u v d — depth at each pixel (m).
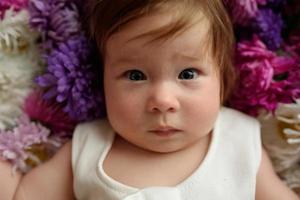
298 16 0.53
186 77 0.45
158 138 0.46
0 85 0.49
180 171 0.47
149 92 0.45
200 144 0.49
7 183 0.48
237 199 0.47
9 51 0.49
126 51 0.44
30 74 0.50
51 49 0.50
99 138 0.50
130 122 0.46
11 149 0.48
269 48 0.51
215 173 0.47
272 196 0.49
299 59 0.50
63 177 0.49
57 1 0.49
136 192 0.45
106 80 0.47
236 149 0.49
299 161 0.51
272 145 0.50
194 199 0.46
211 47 0.46
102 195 0.46
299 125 0.48
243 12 0.50
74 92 0.48
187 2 0.44
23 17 0.49
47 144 0.51
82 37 0.50
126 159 0.48
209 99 0.46
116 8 0.45
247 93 0.50
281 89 0.49
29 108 0.50
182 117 0.45
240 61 0.50
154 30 0.43
